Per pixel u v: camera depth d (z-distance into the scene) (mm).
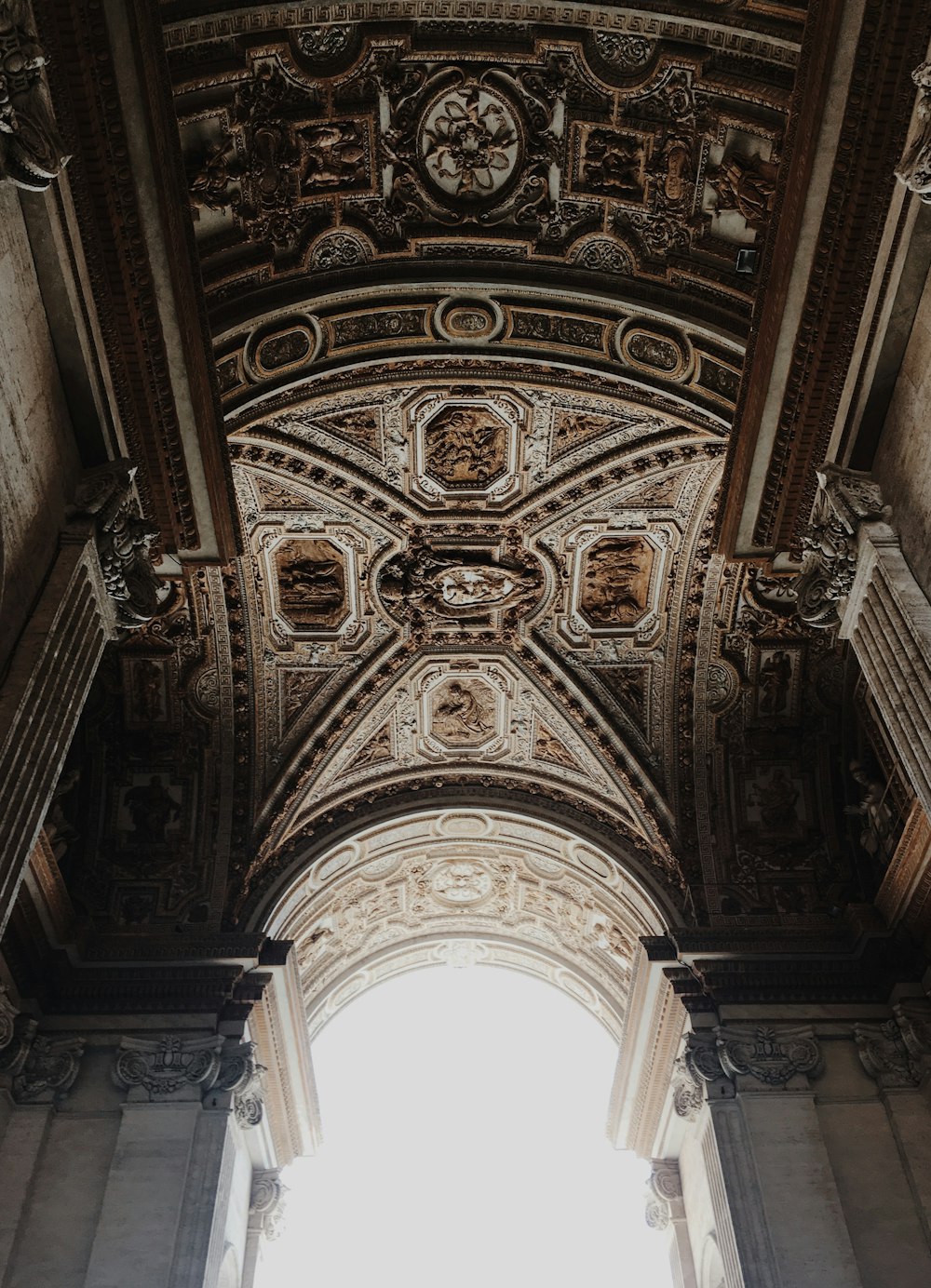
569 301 14828
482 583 19047
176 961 18078
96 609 10008
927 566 9727
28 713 8711
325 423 16578
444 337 15344
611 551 18750
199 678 19688
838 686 20078
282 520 17984
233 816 19672
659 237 14062
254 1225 18938
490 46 12883
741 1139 16297
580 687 19969
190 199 13109
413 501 17875
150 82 9453
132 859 19359
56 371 9820
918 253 9711
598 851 20188
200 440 11297
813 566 11289
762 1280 14984
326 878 20828
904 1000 17359
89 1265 14875
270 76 12781
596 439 17000
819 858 19609
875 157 9656
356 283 14492
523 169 13891
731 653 19797
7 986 16750
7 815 8312
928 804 9375
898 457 10320
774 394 11312
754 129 12812
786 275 10617
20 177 8383
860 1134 16312
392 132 13523
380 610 19281
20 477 8898
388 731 20500
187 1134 16141
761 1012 17688
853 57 9398
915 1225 15367
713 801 20016
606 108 13281
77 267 9586
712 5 12211
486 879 23062
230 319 13852
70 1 8641
